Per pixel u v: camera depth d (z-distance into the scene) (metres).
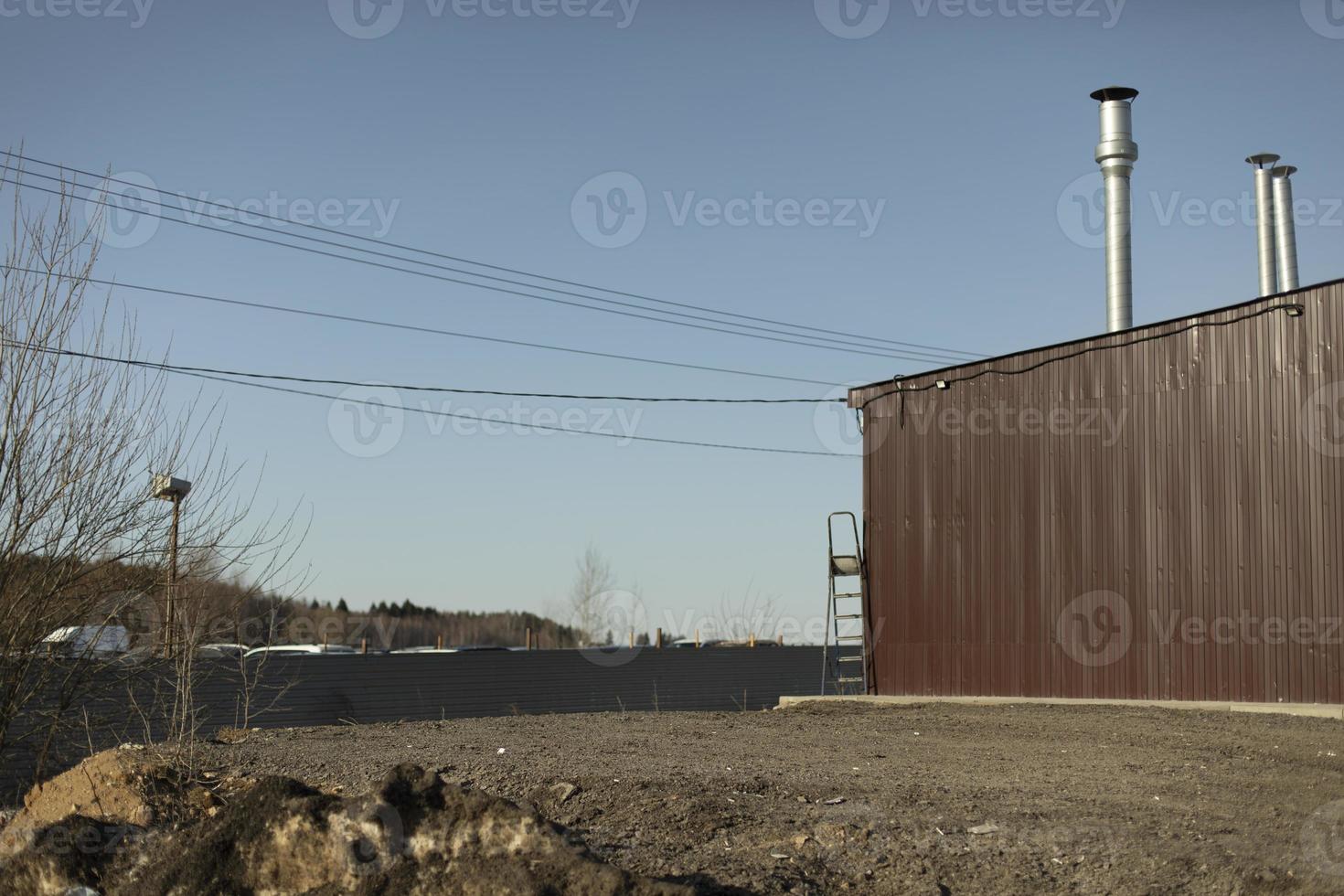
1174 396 13.59
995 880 5.98
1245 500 12.90
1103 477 14.13
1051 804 7.32
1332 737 10.23
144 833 6.91
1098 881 5.93
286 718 18.23
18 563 8.84
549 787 7.82
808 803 7.38
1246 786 7.93
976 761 9.22
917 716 13.24
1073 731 11.20
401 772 5.79
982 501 15.24
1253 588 12.74
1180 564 13.36
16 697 8.91
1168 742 10.16
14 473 8.75
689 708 25.59
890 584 16.08
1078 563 14.25
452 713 21.19
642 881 5.20
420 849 5.56
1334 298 12.39
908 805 7.28
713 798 7.38
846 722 12.58
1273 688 12.48
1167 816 6.97
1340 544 12.12
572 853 5.39
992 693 14.86
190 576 9.73
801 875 6.03
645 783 7.82
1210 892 5.71
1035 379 14.88
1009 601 14.85
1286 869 5.89
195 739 9.42
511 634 57.88
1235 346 13.15
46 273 9.09
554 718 13.56
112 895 6.18
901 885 5.94
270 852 5.78
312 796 5.90
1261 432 12.84
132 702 9.55
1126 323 17.06
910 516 15.95
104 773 7.60
